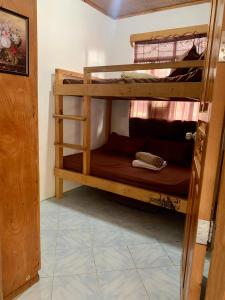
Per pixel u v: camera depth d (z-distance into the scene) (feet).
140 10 11.34
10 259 4.75
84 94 8.67
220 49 2.55
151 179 7.83
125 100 12.52
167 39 10.92
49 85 9.55
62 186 10.44
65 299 5.02
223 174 2.62
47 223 8.18
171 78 7.20
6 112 4.29
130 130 12.42
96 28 11.35
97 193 11.10
